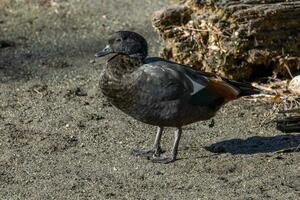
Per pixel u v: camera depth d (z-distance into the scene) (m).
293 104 13.20
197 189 10.37
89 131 12.33
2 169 11.02
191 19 14.01
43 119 12.82
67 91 13.95
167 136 12.17
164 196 10.17
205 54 13.95
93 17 17.73
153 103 11.02
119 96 11.14
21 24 17.31
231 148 11.69
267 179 10.64
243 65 13.72
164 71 10.97
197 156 11.43
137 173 10.88
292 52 13.70
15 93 13.92
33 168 11.05
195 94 11.09
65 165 11.14
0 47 16.12
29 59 15.55
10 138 12.05
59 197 10.19
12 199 10.16
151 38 16.53
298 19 13.49
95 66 15.24
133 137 12.14
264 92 12.37
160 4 18.39
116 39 11.16
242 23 13.40
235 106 13.28
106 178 10.72
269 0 13.49
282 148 11.64
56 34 16.86
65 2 18.48
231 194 10.21
